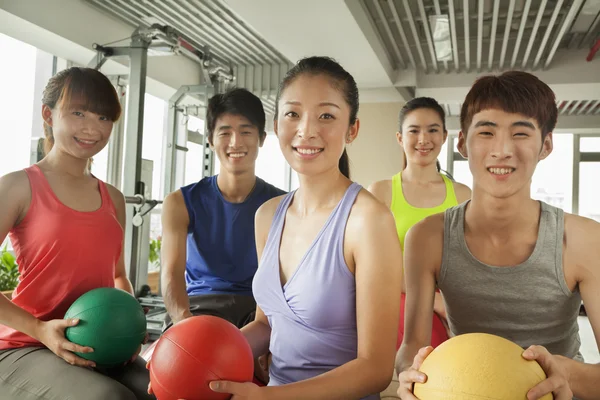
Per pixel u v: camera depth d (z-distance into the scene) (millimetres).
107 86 1751
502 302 1342
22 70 4551
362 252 1175
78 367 1457
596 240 1247
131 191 3875
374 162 7309
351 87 1293
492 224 1318
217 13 5012
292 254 1305
